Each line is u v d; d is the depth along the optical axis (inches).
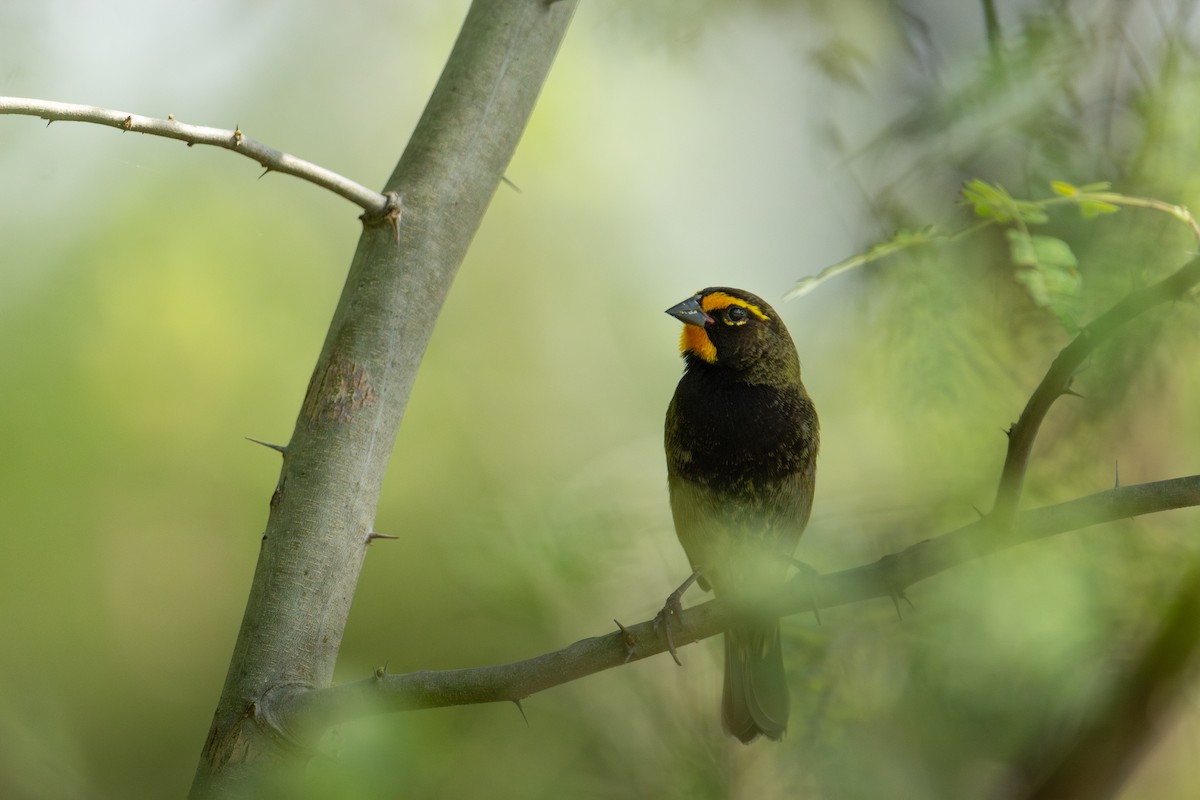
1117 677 421.1
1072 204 399.5
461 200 295.1
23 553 612.1
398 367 281.9
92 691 642.8
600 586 426.3
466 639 458.0
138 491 637.9
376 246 287.0
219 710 260.8
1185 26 413.7
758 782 403.5
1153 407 431.2
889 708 410.3
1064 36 430.0
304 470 272.5
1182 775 453.4
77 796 436.5
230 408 649.6
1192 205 387.2
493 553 412.5
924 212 457.7
